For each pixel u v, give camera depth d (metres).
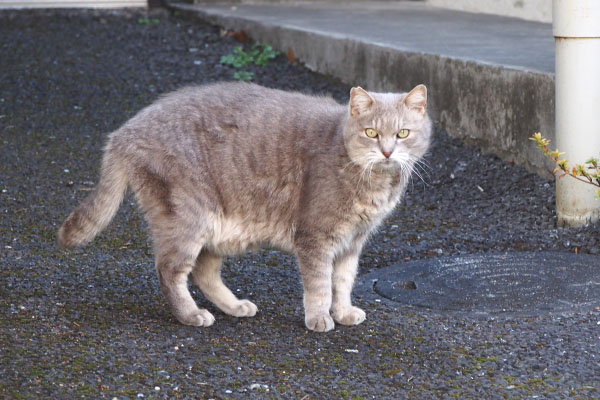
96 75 13.62
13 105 12.41
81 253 7.60
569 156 7.97
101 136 11.30
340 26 14.40
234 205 6.06
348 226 5.98
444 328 5.89
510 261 7.23
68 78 13.47
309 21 15.19
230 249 6.21
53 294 6.47
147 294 6.60
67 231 6.26
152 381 5.07
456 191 9.33
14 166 10.22
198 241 5.98
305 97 6.38
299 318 6.21
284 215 6.10
